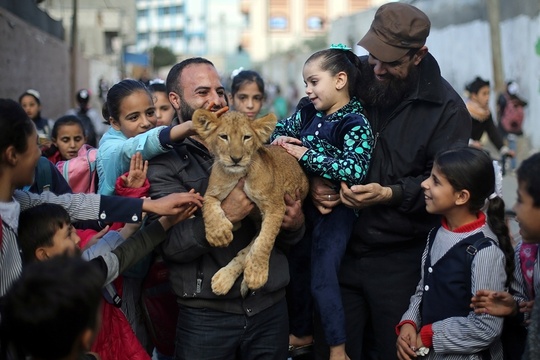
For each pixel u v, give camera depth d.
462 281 3.52
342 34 33.25
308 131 4.06
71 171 4.78
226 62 61.41
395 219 3.95
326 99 4.00
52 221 3.14
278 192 3.50
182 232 3.47
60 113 20.19
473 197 3.52
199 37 85.00
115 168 3.88
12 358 2.47
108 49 36.78
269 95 29.17
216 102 3.92
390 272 4.06
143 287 4.11
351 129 3.82
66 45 21.61
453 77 19.30
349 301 4.20
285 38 72.75
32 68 15.48
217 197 3.44
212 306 3.53
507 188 8.93
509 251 3.57
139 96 4.57
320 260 3.92
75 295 2.26
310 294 4.24
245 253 3.54
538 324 2.74
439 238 3.67
